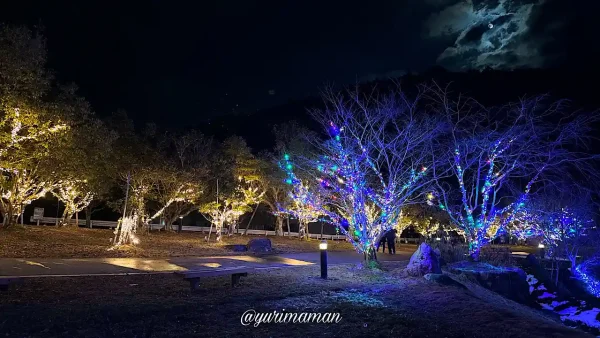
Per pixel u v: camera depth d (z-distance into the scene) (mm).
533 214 23125
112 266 12227
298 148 25750
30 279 9633
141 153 25203
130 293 9008
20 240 16734
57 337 6176
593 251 24500
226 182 26469
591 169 17188
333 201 22328
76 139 18281
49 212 34156
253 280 11477
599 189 21250
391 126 20406
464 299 10305
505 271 16516
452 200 22938
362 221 15602
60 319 6875
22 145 17984
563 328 8391
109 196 28344
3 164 16500
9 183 18984
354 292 10656
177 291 9500
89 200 25578
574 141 16859
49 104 16938
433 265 13312
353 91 19234
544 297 19938
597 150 17250
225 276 11852
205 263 14242
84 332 6441
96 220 33594
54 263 12062
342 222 25156
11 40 15836
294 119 30859
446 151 18172
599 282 22234
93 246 16594
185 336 6637
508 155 17516
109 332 6531
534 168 18078
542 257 24281
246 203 27484
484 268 16547
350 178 16078
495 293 14672
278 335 7047
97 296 8562
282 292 10070
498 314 9047
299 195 24453
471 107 18312
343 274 13383
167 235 24969
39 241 17031
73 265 11945
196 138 26859
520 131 17188
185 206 27953
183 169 24656
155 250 16938
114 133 20578
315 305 9047
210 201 26281
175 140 26234
